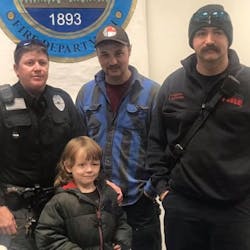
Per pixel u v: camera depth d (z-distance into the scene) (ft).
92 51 9.25
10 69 9.11
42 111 6.59
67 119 6.81
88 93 7.67
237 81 6.05
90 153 6.45
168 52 9.51
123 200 7.30
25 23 9.07
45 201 6.60
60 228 6.27
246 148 6.09
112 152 7.36
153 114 6.91
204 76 6.23
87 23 9.18
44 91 6.71
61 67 9.21
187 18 9.45
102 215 6.43
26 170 6.55
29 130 6.45
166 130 6.70
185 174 6.23
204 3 9.43
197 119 6.20
